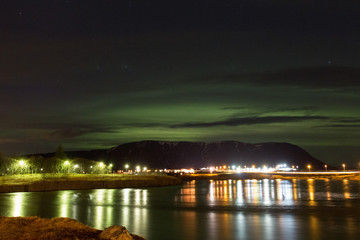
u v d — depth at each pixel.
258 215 59.09
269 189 146.75
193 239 37.66
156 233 41.25
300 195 108.56
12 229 26.80
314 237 38.34
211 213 62.62
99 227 45.66
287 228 44.59
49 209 70.19
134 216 58.38
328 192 122.19
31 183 138.25
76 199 96.94
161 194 119.00
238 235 39.72
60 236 24.44
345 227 45.28
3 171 193.50
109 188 166.00
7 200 92.75
